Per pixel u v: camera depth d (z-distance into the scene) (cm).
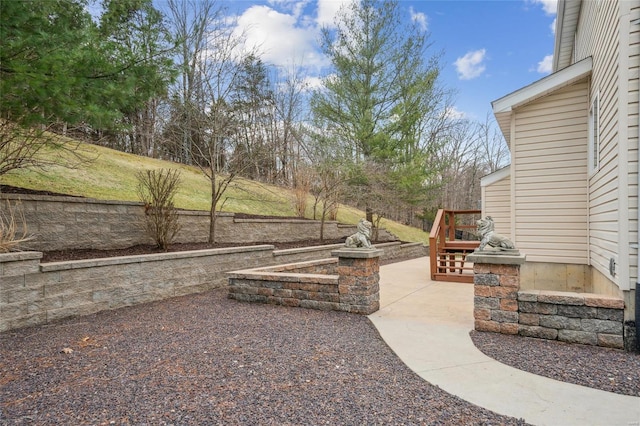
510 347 359
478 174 3075
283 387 268
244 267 729
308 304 519
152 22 516
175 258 594
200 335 390
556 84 640
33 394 255
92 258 549
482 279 409
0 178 620
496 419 226
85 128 650
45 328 412
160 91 509
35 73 344
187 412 231
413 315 483
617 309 357
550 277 664
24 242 531
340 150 1256
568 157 653
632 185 380
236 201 1189
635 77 383
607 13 471
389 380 282
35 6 364
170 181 767
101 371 295
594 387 272
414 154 1284
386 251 1205
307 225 1141
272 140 1287
